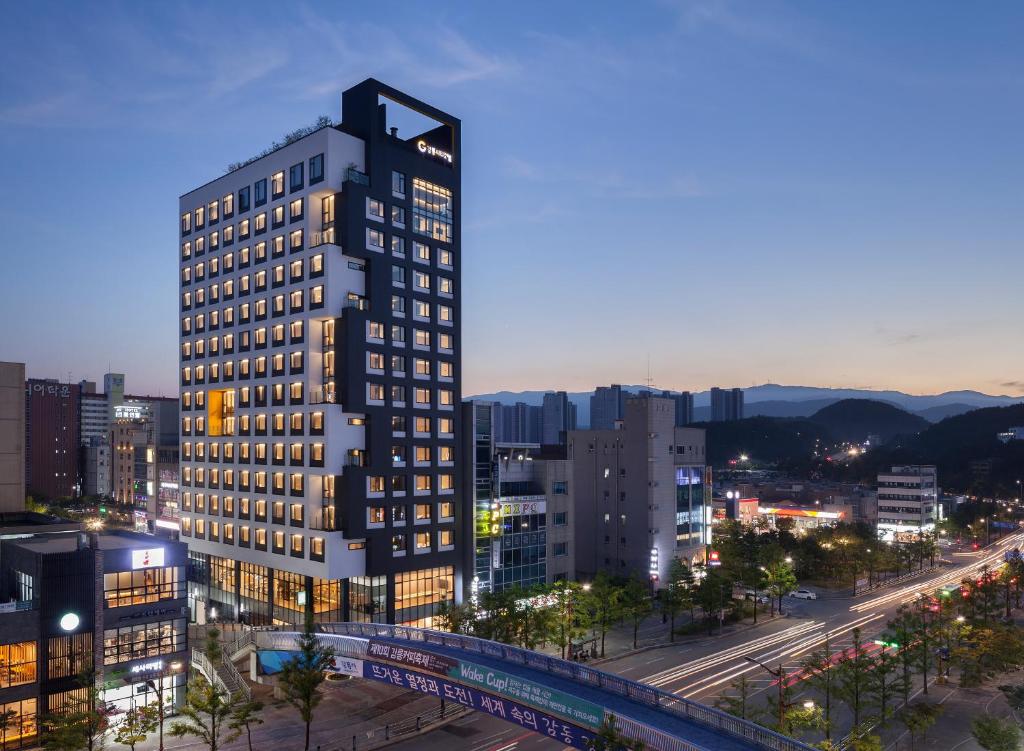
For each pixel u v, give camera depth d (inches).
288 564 3619.6
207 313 4301.2
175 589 2770.7
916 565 6318.9
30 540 3011.8
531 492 4239.7
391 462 3548.2
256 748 2369.6
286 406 3695.9
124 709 2411.4
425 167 3848.4
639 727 1695.4
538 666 2130.9
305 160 3641.7
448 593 3752.5
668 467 4913.9
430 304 3821.4
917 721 2314.2
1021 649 3026.6
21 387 3914.9
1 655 2322.8
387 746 2369.6
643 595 3617.1
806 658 3302.2
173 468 6274.6
